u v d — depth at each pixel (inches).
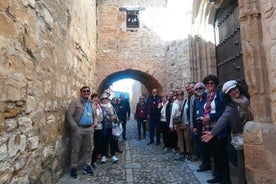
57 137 159.2
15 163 98.5
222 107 148.5
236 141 119.9
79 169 189.9
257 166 96.0
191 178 160.7
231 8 211.8
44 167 133.8
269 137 93.2
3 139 89.3
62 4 176.1
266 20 94.7
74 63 213.9
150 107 304.2
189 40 270.7
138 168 190.4
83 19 258.2
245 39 102.3
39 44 128.1
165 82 390.9
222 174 145.1
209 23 260.4
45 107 136.6
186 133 208.2
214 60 257.8
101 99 230.7
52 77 150.3
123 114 350.3
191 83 201.8
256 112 99.2
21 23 106.7
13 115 97.7
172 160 212.2
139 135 347.6
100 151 228.4
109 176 171.5
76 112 178.5
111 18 397.7
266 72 97.2
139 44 396.5
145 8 402.6
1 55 89.1
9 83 94.7
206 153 173.5
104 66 387.5
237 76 200.1
